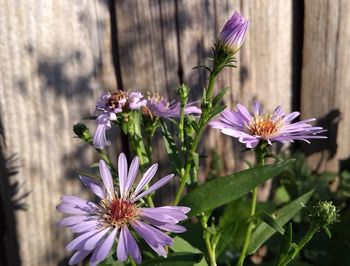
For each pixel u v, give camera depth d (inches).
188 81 5.3
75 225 3.5
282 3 5.5
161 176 5.4
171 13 5.0
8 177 4.8
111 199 3.7
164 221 3.4
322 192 5.9
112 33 4.9
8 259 5.3
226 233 4.0
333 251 5.6
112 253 3.7
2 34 4.5
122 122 3.8
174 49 5.1
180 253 3.7
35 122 4.8
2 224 5.2
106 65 4.9
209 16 5.2
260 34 5.5
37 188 4.9
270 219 3.6
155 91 5.2
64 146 4.9
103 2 4.8
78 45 4.8
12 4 4.4
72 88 4.8
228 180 3.6
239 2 5.2
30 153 4.8
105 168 3.7
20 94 4.6
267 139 3.9
